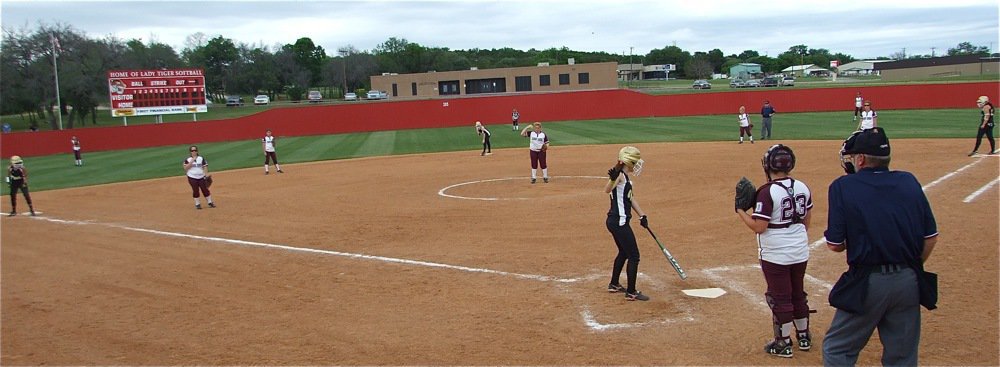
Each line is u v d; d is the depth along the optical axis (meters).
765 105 34.50
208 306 10.42
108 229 17.58
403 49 153.75
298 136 55.16
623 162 9.48
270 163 34.19
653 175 22.66
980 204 15.15
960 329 8.15
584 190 20.17
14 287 12.18
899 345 5.85
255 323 9.52
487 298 10.18
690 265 11.43
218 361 8.16
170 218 18.78
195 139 52.84
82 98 72.38
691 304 9.48
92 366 8.23
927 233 5.77
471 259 12.51
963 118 40.88
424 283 11.12
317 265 12.62
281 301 10.51
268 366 7.94
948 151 24.98
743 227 14.10
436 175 26.14
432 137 47.44
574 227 14.84
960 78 90.31
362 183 24.64
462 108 58.88
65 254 14.82
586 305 9.63
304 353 8.30
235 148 45.31
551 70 99.31
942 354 7.46
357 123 57.56
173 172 32.12
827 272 10.59
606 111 58.16
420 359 7.96
